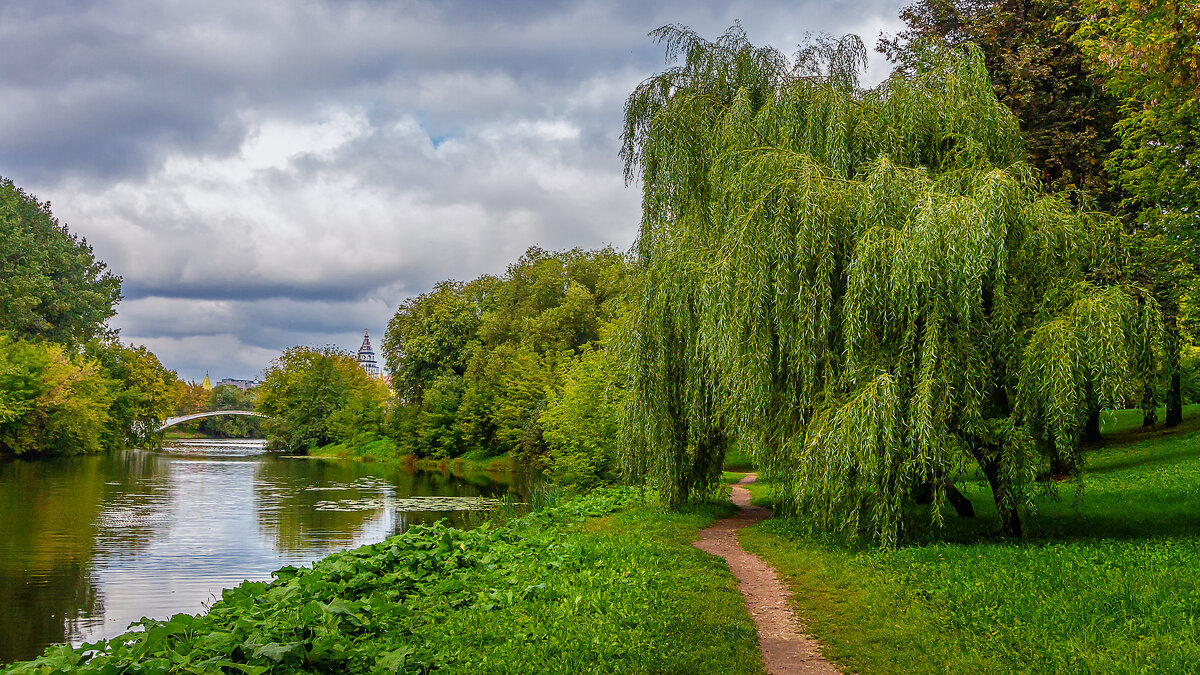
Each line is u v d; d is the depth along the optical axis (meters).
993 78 21.97
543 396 50.16
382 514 28.92
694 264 15.79
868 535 13.60
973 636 7.99
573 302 57.28
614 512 20.25
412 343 69.00
